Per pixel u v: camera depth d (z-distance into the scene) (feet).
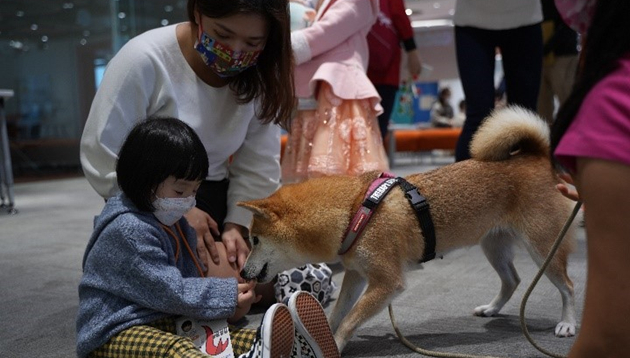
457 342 6.28
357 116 9.65
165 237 5.32
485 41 10.42
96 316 5.08
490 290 8.36
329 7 9.49
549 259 5.34
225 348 5.18
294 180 10.37
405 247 6.14
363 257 5.98
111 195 6.19
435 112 42.09
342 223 6.02
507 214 6.59
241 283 6.16
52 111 39.34
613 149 2.37
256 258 6.20
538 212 6.41
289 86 6.71
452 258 10.46
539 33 10.39
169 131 5.21
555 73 14.03
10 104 37.76
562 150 2.58
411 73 13.57
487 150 6.64
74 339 6.81
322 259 6.23
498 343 6.20
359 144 9.59
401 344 6.30
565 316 6.50
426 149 35.19
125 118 6.24
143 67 6.27
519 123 6.54
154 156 5.09
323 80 9.37
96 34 40.22
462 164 6.66
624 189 2.37
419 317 7.26
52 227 15.31
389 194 6.15
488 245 7.23
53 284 9.43
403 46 13.26
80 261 11.13
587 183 2.49
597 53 2.59
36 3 37.78
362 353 6.06
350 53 9.78
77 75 39.99
